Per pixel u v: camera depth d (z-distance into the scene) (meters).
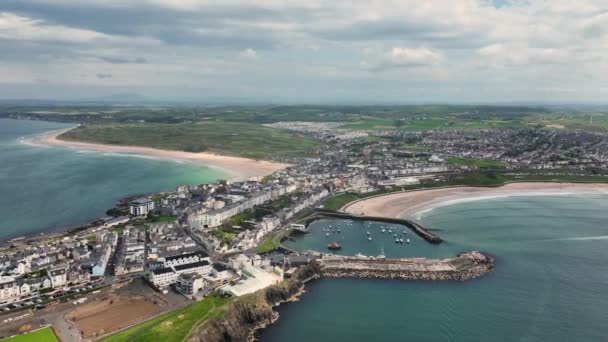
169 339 195.25
